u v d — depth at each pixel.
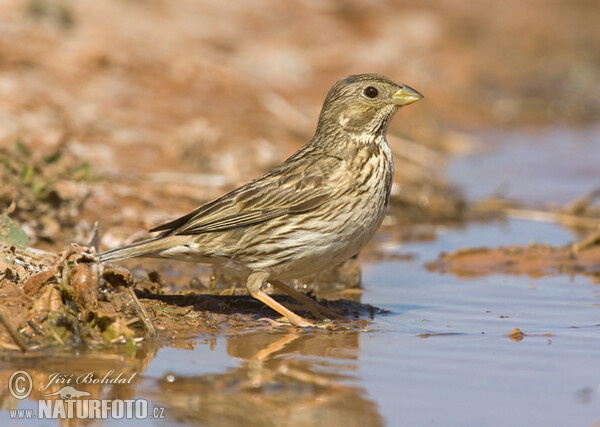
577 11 43.50
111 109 18.78
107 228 13.20
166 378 7.66
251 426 6.70
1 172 12.54
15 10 22.05
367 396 7.29
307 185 9.81
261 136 19.64
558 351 8.62
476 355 8.47
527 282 12.02
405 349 8.69
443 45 33.62
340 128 10.42
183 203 14.81
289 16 29.70
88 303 8.80
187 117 19.59
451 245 14.52
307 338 9.13
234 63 24.22
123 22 24.11
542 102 29.45
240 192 9.99
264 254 9.91
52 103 18.08
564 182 19.41
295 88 24.34
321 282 11.60
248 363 8.13
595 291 11.45
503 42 36.41
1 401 7.22
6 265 9.34
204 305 10.12
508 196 18.11
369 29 31.80
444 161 21.38
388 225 15.94
